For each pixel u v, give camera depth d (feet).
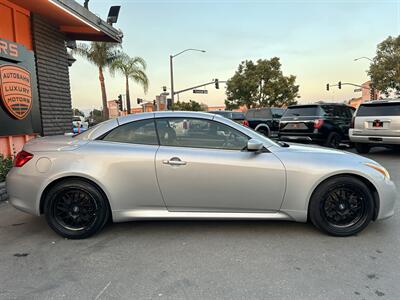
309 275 9.62
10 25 23.08
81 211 12.44
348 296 8.53
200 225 13.71
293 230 13.05
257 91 141.49
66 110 29.99
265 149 12.60
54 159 12.32
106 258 10.87
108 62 83.87
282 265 10.24
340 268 10.00
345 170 12.10
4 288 9.09
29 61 24.54
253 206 12.44
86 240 12.37
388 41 104.73
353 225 12.35
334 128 34.99
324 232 12.55
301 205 12.35
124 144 12.65
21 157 12.71
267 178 12.21
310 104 35.12
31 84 24.76
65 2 22.18
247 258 10.74
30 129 24.81
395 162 29.22
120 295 8.71
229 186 12.25
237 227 13.43
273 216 12.54
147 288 9.04
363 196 12.26
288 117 36.32
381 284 9.08
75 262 10.62
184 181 12.23
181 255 11.02
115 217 12.46
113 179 12.21
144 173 12.23
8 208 16.49
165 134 12.75
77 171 12.09
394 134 30.55
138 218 12.53
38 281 9.46
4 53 21.80
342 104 37.42
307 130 34.40
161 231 13.14
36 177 12.27
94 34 30.76
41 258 10.92
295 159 12.36
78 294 8.79
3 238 12.66
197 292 8.82
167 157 12.23
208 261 10.57
